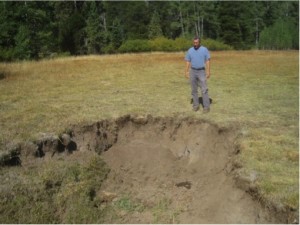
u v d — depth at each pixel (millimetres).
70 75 12258
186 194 5570
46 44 26859
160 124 7191
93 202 5250
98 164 6031
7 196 4871
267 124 6715
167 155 6547
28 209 4812
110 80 11141
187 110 7562
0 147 5750
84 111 7453
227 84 10375
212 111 7477
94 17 34312
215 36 46938
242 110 7562
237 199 4926
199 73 7270
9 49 21391
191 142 6855
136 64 15516
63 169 5625
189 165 6434
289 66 14500
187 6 45500
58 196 5105
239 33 42281
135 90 9539
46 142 6070
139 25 42750
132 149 6633
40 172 5473
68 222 4844
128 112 7387
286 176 4898
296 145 5781
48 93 9219
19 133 6230
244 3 42719
